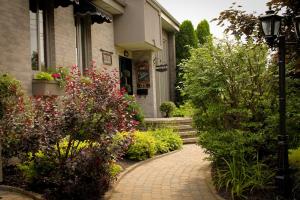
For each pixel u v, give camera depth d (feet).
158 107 57.77
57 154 18.85
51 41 31.22
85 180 18.02
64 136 18.78
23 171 20.92
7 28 25.20
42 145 18.51
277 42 18.47
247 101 23.56
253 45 23.20
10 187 19.43
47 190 17.89
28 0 27.45
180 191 20.40
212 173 23.80
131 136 20.34
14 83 22.89
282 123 17.71
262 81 23.32
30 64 27.45
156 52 55.67
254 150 21.49
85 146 19.56
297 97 21.52
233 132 22.33
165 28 63.87
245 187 18.47
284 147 17.60
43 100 20.92
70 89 19.43
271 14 17.95
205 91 23.32
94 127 18.65
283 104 17.72
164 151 33.58
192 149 36.42
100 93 19.11
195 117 25.03
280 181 17.43
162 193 20.04
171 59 66.69
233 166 19.98
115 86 19.88
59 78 29.04
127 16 44.57
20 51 26.37
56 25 31.78
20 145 19.47
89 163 17.98
